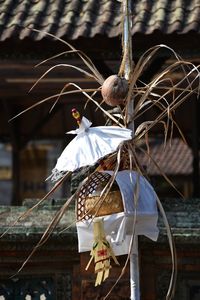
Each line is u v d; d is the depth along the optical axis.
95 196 8.79
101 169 8.88
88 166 9.59
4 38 13.98
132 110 8.93
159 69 14.34
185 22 13.82
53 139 22.14
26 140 21.64
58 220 8.94
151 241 9.55
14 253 9.89
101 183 8.83
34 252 9.84
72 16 14.20
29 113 20.95
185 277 9.77
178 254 9.69
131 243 8.33
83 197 8.88
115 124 9.05
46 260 9.88
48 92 18.86
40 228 9.63
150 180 9.38
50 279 9.93
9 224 9.77
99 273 8.77
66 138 21.95
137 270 8.88
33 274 9.95
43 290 9.94
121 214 8.68
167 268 9.73
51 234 9.61
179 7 14.09
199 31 13.66
